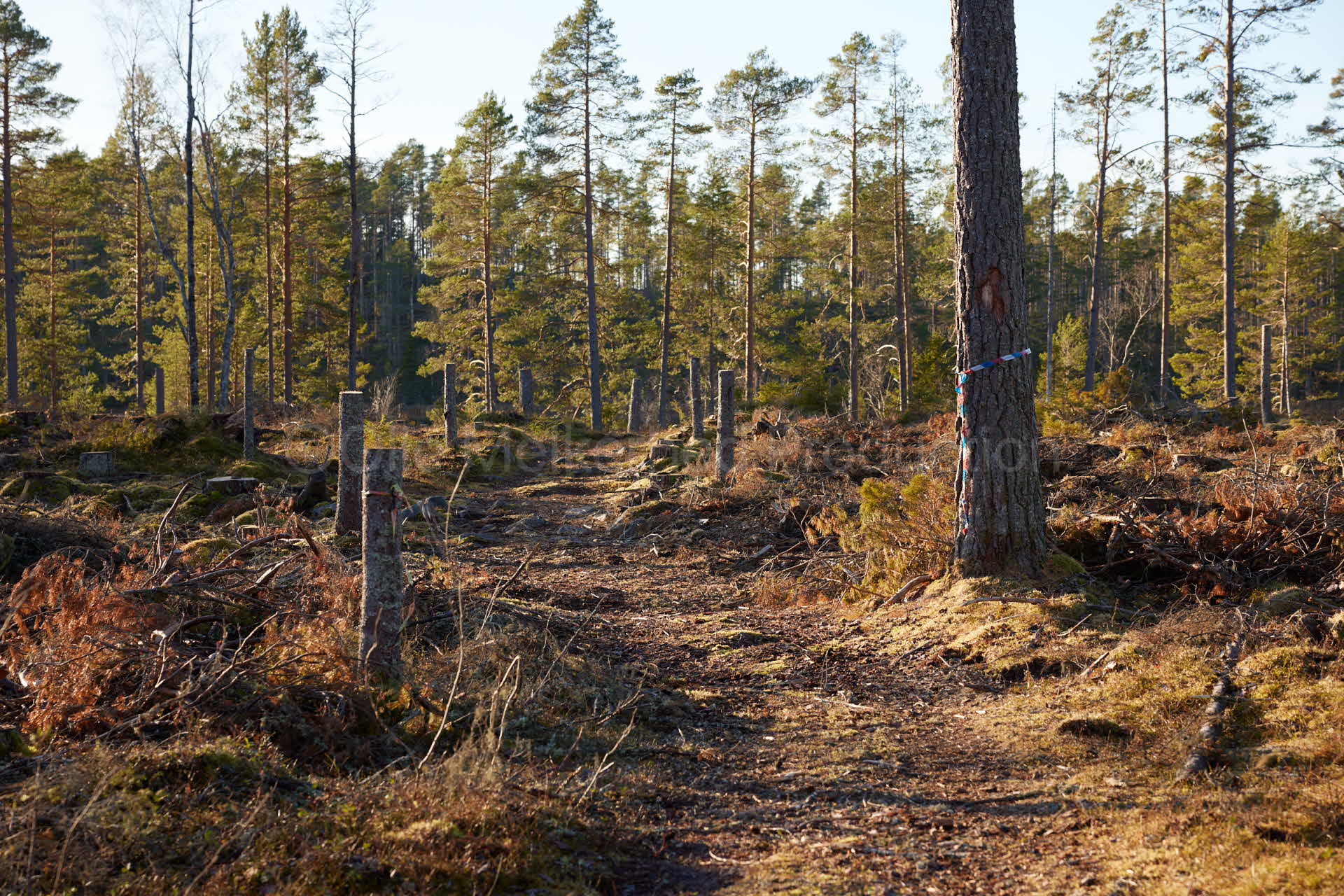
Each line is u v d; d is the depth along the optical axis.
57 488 13.66
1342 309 57.09
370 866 3.28
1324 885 2.96
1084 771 4.57
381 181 66.12
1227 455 13.63
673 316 51.50
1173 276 48.97
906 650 7.19
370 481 5.39
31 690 4.59
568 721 5.47
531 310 44.88
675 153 39.38
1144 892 3.19
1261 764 4.18
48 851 3.04
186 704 4.39
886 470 15.41
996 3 8.15
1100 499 10.09
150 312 47.28
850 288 39.59
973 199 8.15
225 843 3.24
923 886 3.44
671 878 3.59
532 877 3.40
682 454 19.72
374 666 5.28
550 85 34.34
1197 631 6.11
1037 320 58.47
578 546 13.45
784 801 4.46
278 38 34.53
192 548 8.67
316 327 45.03
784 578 10.66
